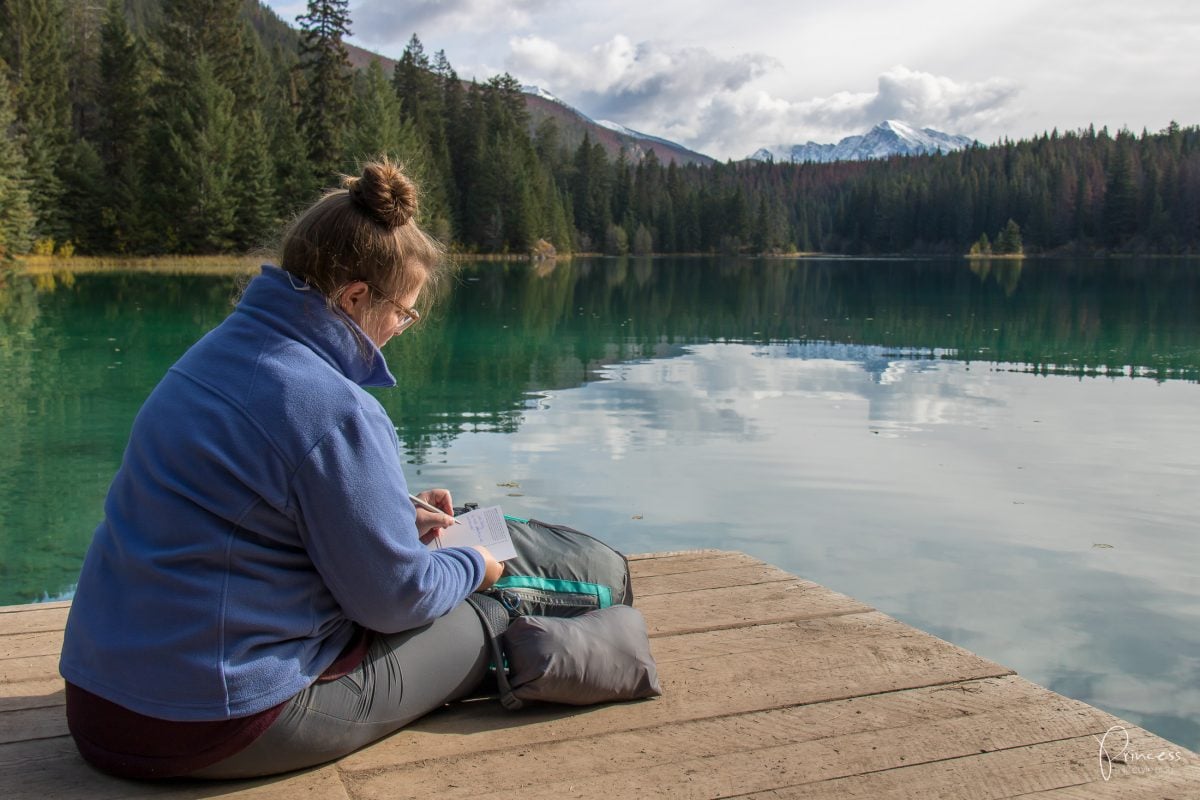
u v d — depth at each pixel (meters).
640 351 13.45
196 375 1.59
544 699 2.10
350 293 1.66
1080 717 2.16
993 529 5.07
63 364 10.86
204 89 43.84
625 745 2.01
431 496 2.19
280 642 1.64
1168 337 15.91
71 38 57.75
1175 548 4.78
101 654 1.59
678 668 2.43
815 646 2.58
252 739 1.63
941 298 26.94
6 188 33.38
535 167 78.50
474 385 10.09
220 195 42.91
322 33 47.12
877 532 5.02
